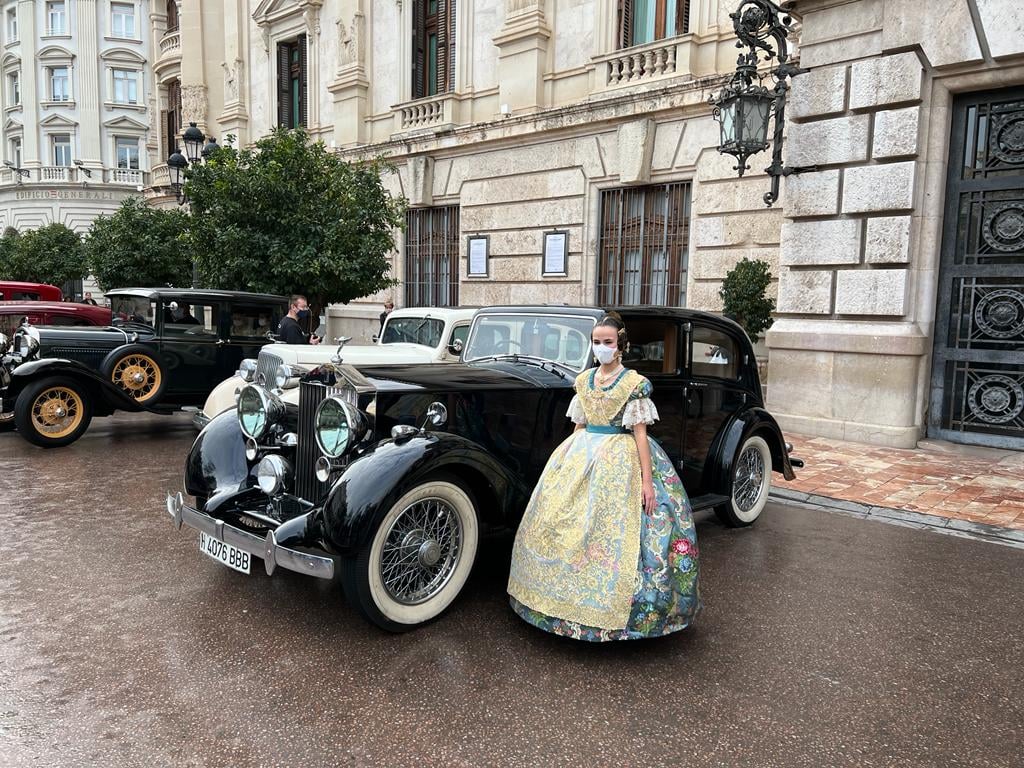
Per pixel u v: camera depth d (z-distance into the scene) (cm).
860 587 457
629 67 1325
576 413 379
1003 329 838
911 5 826
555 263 1420
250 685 324
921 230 861
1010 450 842
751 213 1152
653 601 347
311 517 366
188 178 1212
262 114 2228
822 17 891
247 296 976
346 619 395
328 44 1958
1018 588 460
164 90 2844
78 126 4075
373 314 1844
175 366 922
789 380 956
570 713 306
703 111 1194
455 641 371
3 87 4269
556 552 358
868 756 280
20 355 854
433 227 1700
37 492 638
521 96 1468
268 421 432
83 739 281
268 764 268
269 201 1140
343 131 1881
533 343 507
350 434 375
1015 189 820
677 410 517
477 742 284
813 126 909
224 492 428
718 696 322
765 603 429
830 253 906
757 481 594
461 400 420
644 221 1309
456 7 1611
